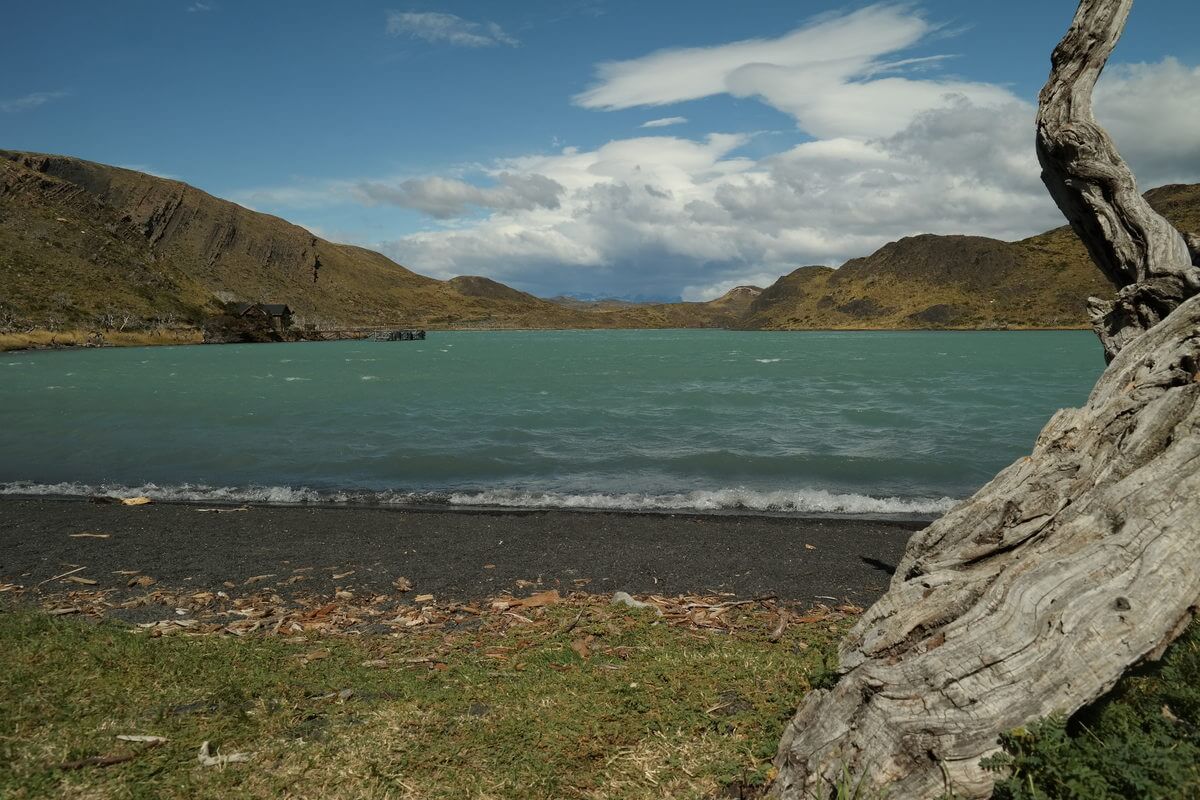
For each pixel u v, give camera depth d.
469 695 5.88
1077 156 6.68
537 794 4.39
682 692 5.82
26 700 5.35
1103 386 5.21
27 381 57.19
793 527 14.16
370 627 8.40
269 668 6.51
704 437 26.16
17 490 18.42
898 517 15.45
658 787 4.43
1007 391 43.34
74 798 4.21
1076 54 6.68
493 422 30.70
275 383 54.81
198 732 5.08
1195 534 3.73
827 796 3.79
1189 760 3.37
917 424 28.83
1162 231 6.20
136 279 198.38
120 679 5.89
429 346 163.75
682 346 150.00
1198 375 4.42
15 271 168.75
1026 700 3.57
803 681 5.84
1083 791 3.17
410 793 4.41
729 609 8.95
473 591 10.21
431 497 17.48
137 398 42.31
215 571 11.19
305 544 12.86
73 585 10.41
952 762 3.54
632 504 16.72
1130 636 3.56
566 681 6.15
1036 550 4.14
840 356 100.06
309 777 4.54
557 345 162.50
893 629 4.28
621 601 9.05
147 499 16.89
